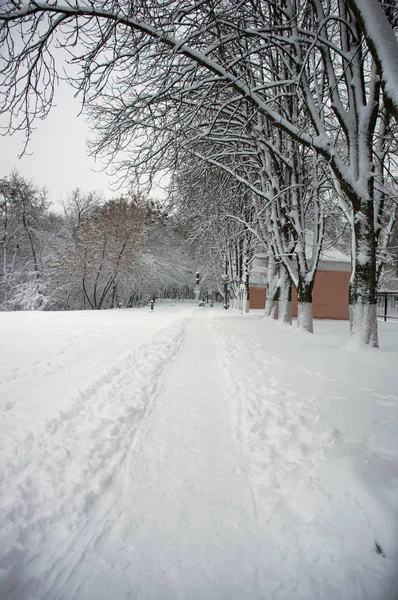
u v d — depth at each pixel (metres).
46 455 3.25
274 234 13.53
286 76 11.77
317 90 9.36
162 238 46.44
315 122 8.82
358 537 2.16
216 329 14.07
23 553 2.09
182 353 8.65
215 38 8.90
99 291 43.19
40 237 37.12
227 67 8.18
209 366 7.09
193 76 8.47
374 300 8.89
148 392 5.25
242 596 1.81
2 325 14.83
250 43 10.34
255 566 2.01
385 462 2.97
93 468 3.04
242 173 15.77
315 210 12.12
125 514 2.47
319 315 28.16
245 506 2.56
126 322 17.27
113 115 10.34
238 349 8.90
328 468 2.92
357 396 4.82
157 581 1.91
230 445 3.53
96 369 6.64
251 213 19.78
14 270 37.66
